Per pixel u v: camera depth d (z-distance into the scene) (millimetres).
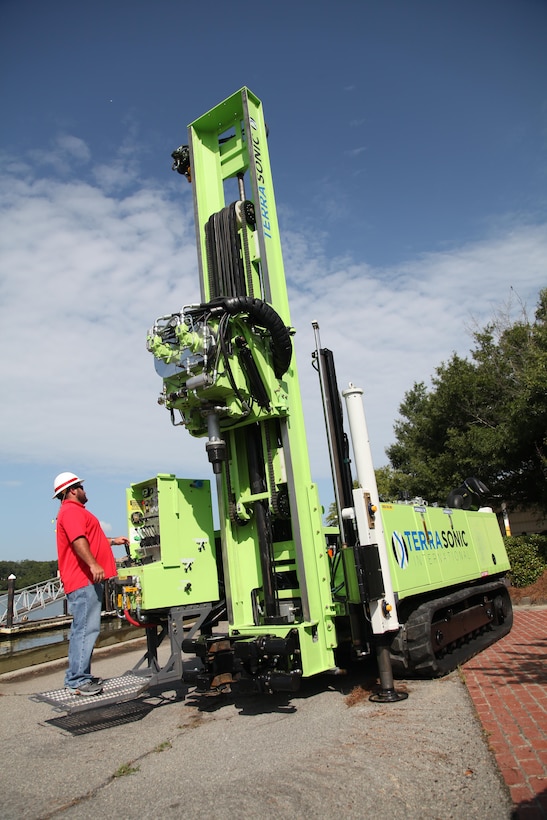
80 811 3459
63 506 5316
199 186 6918
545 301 20375
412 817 2969
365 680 6094
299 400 6164
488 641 7523
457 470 18109
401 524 6289
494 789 3180
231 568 5988
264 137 6816
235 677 5473
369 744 4074
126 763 4270
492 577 9125
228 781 3674
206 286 6621
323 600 5586
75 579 5180
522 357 18250
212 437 5707
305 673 5129
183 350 5520
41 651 10586
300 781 3549
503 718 4312
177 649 5789
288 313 6383
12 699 7430
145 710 5930
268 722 4941
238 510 6070
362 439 5492
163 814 3281
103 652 10859
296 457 5848
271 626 5457
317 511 5773
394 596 5605
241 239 6535
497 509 21297
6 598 19094
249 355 5668
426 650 5734
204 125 7094
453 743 3928
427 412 20734
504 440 16094
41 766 4406
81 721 5758
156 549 6184
